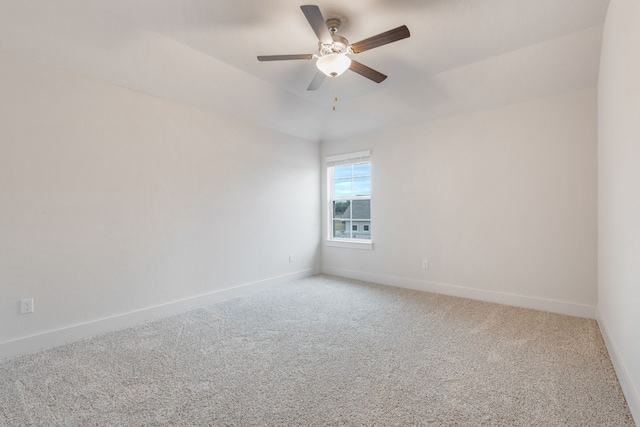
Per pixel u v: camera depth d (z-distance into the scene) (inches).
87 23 85.3
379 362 81.4
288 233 172.6
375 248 170.2
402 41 96.3
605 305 93.2
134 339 96.8
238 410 62.1
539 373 75.0
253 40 96.7
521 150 124.8
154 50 98.8
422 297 140.9
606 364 78.9
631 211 61.1
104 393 68.0
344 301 135.6
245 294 147.5
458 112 138.9
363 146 174.7
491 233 132.6
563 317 112.7
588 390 67.8
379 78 97.5
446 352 86.6
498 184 130.5
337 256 187.3
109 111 104.6
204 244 132.4
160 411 61.9
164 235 119.2
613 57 76.6
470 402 64.1
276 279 165.0
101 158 102.6
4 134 84.4
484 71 113.5
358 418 59.4
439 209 147.2
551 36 93.8
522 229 125.0
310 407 62.9
